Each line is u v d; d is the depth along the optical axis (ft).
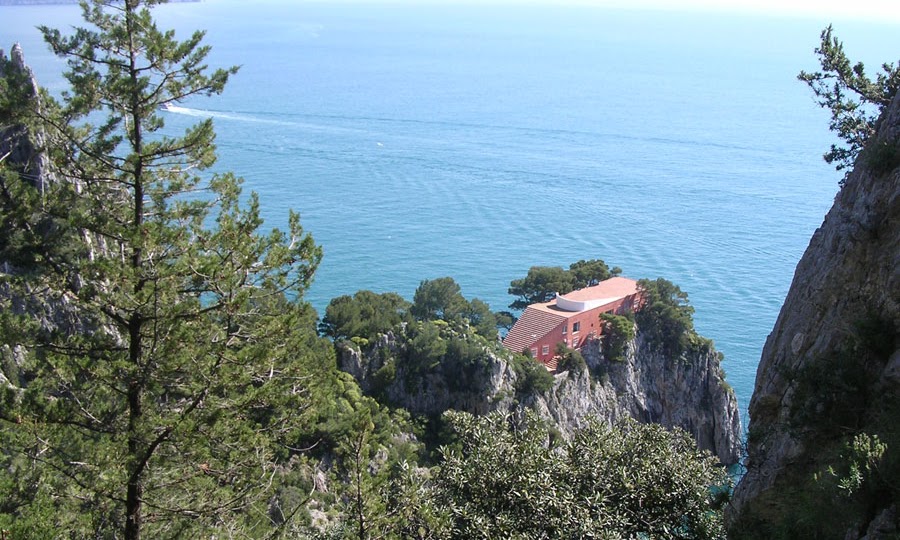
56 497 76.43
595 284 368.27
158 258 78.95
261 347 77.25
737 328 407.03
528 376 270.05
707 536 89.40
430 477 98.53
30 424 73.87
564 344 301.43
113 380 76.38
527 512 88.89
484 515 88.12
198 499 80.79
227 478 82.17
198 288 77.97
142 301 73.97
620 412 304.30
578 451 98.84
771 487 82.64
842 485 64.28
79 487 77.41
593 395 297.94
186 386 77.05
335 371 89.92
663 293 332.80
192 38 81.82
